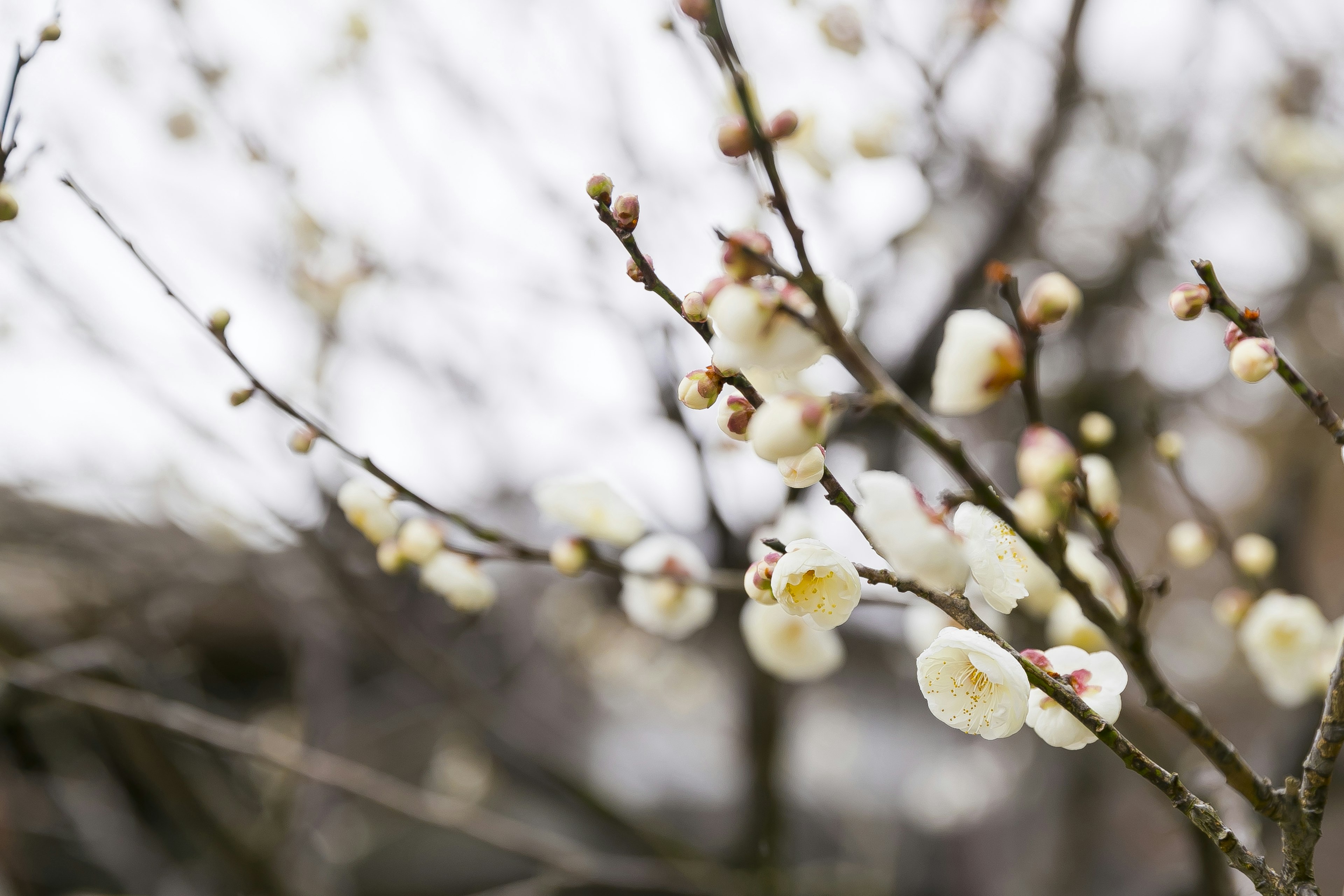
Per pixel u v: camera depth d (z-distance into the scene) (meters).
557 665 1.77
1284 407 1.43
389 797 0.94
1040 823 1.53
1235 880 0.71
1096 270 1.35
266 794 1.34
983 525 0.55
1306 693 0.68
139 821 1.33
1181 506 1.76
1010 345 0.52
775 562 0.56
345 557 1.02
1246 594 0.69
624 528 0.66
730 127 0.51
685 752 1.85
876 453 1.06
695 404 0.55
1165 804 1.01
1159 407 1.39
